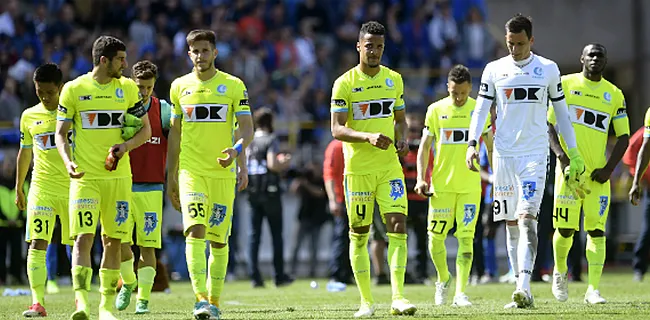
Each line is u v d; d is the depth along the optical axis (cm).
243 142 2928
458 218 3747
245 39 8256
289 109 7756
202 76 2986
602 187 3547
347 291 4828
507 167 3169
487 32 8712
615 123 3575
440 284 3728
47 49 7388
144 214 3400
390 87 3016
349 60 8338
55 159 3372
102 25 7975
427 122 3794
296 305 3747
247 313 3269
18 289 5131
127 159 2800
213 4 8631
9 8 7494
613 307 3238
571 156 3186
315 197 6488
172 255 6228
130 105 2783
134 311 3484
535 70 3138
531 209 3125
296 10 8644
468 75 3747
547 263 5738
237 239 6384
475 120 3192
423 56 8525
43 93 3331
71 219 2744
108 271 2789
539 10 9512
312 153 7250
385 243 5200
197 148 2955
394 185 3003
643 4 9281
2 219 5734
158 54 7550
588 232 3575
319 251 6894
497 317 2875
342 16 8756
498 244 6819
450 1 8988
